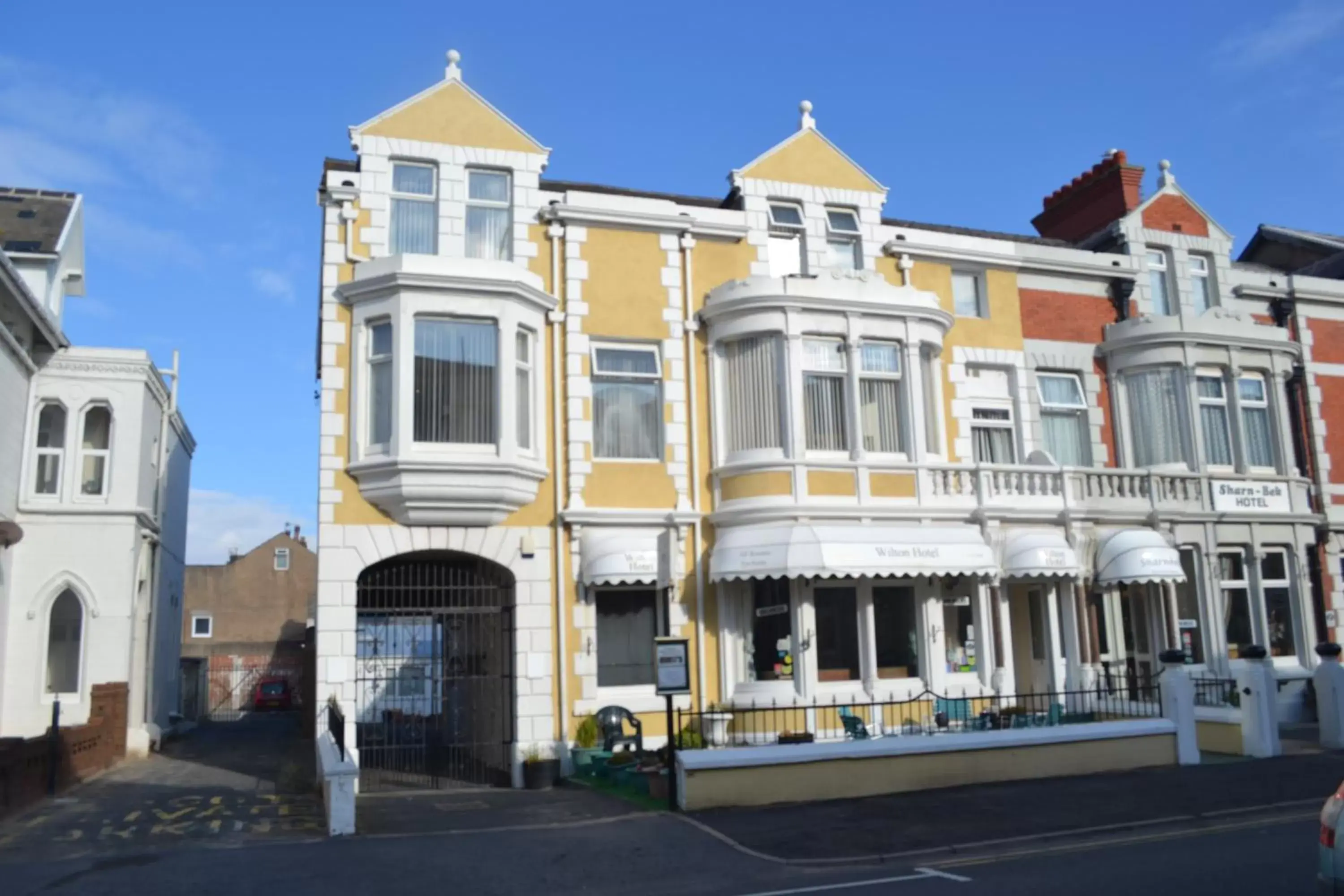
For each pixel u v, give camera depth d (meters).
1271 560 23.53
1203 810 13.12
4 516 20.66
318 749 16.62
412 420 17.66
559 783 17.64
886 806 13.72
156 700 27.23
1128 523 21.78
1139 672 22.06
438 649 25.80
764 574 18.02
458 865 11.11
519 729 17.97
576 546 18.75
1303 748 18.17
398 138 19.02
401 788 17.94
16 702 21.03
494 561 18.31
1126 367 23.12
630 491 19.23
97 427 23.20
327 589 17.41
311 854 11.66
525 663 18.16
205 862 11.28
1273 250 30.62
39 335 21.83
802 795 14.23
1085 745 15.93
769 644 19.28
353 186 18.59
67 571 21.83
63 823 13.94
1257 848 11.04
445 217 19.00
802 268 21.17
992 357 22.16
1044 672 21.20
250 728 36.00
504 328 18.33
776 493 19.11
